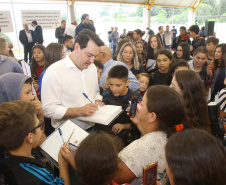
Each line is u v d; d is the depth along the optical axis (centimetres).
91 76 153
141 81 231
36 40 738
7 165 83
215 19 1362
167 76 198
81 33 128
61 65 137
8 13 697
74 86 139
